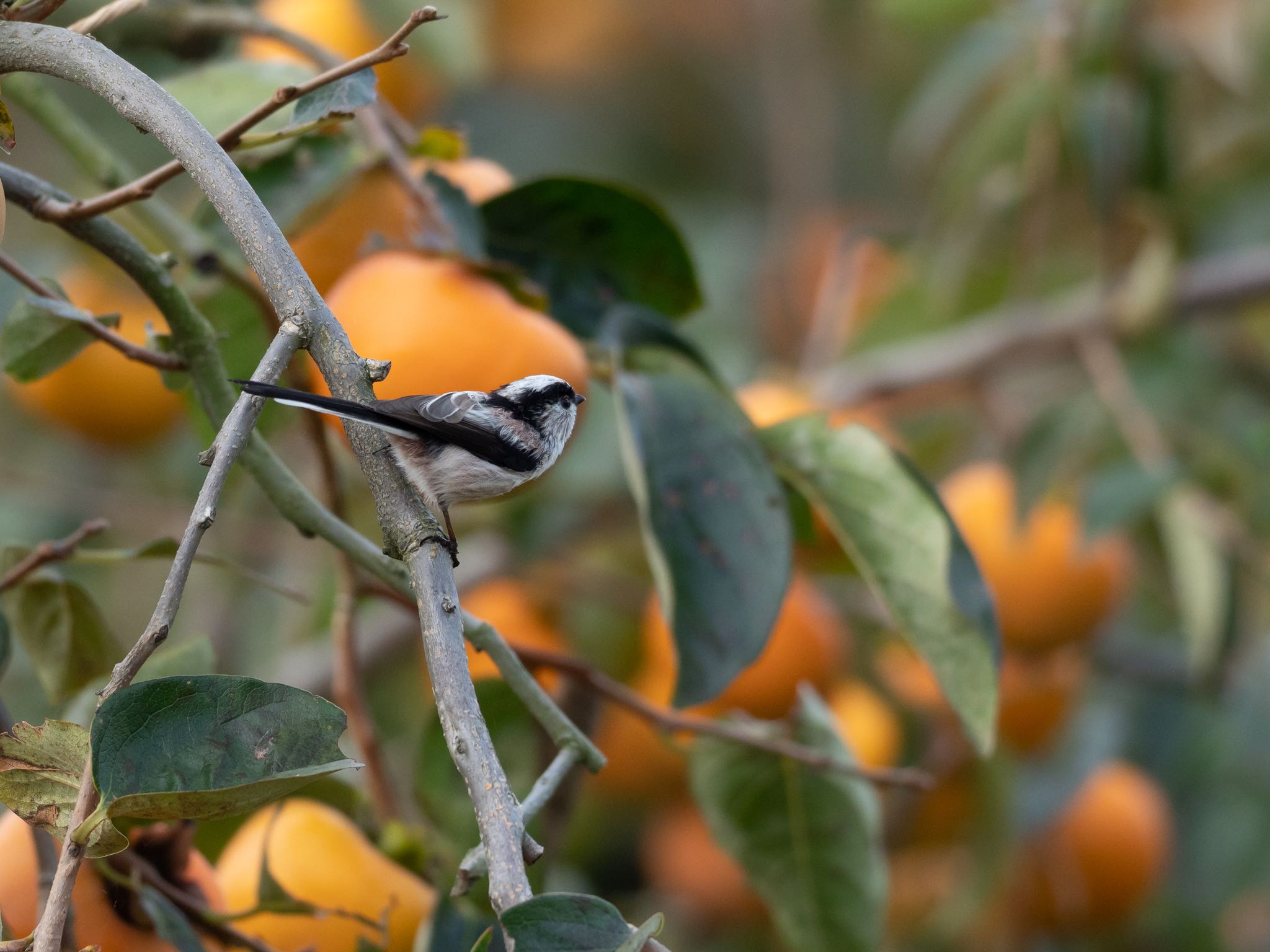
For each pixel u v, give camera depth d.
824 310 7.35
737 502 6.86
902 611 6.87
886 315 7.46
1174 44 7.30
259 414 6.66
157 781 6.64
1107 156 7.27
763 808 6.93
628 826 7.30
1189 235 7.34
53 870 6.75
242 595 7.29
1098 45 7.25
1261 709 7.34
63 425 7.16
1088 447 7.25
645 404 6.87
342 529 6.73
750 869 6.93
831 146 8.88
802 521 6.93
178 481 7.37
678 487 6.86
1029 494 7.13
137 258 6.76
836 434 6.89
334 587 7.27
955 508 7.19
